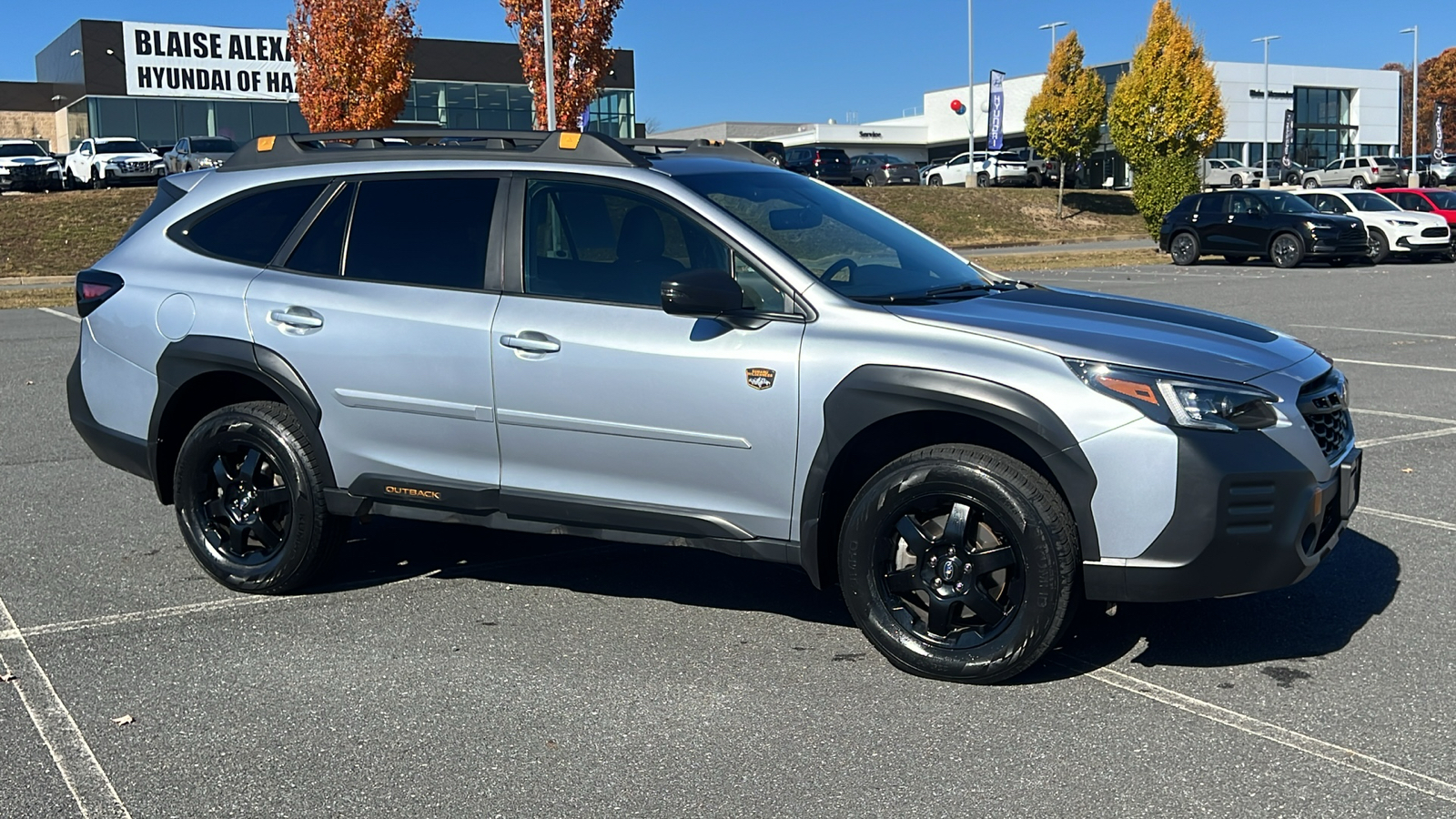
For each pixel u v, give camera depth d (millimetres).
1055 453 3949
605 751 3699
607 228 4672
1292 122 54719
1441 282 21625
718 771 3557
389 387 4863
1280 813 3266
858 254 4738
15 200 29859
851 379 4176
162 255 5402
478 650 4551
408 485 4898
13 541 6039
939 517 4215
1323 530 4223
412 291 4891
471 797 3414
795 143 77000
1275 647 4492
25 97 54906
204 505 5277
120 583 5375
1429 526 6066
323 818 3311
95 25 45281
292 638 4695
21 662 4461
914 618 4277
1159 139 37469
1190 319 4516
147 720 3955
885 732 3809
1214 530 3861
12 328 15422
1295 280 22344
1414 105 58938
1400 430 8406
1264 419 3934
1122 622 4781
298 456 5023
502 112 51312
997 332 4137
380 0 26828
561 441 4645
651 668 4359
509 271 4770
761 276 4426
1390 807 3287
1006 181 50875
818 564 4387
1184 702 4020
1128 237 39875
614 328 4535
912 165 50344
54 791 3480
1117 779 3473
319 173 5215
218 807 3377
